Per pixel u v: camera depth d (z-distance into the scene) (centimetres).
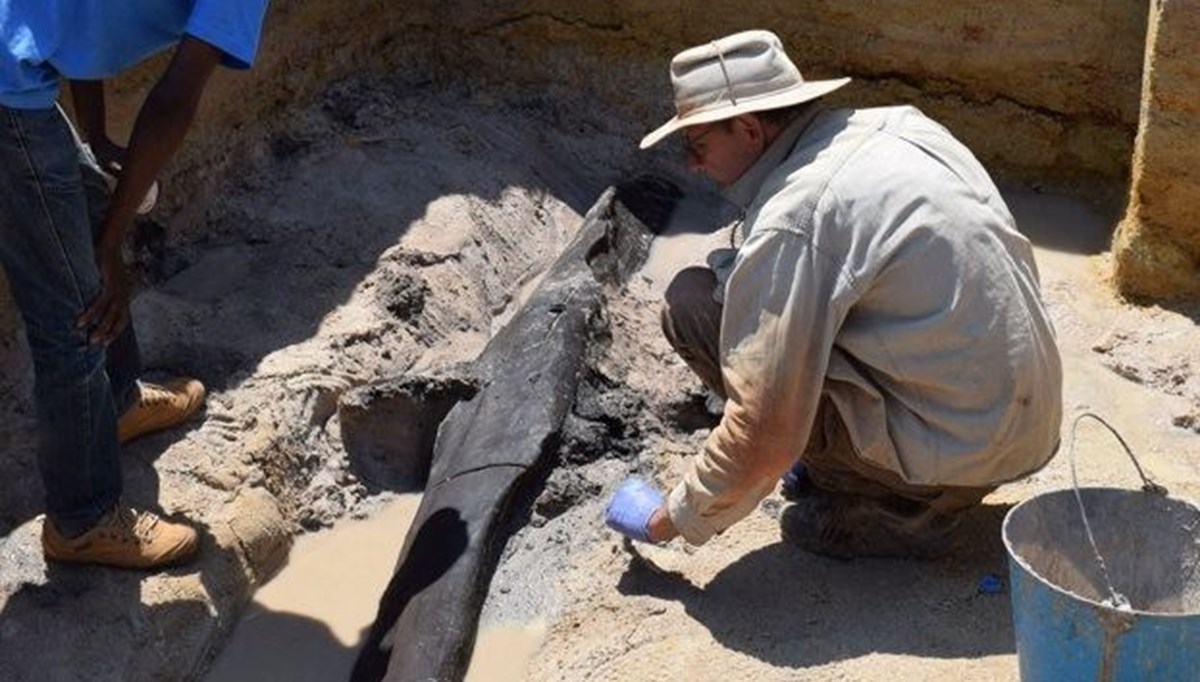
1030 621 340
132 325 469
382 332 533
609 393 501
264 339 518
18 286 383
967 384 383
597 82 689
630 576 427
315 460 491
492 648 420
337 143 629
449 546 435
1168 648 323
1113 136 631
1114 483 458
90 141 426
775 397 373
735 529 438
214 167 582
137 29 363
